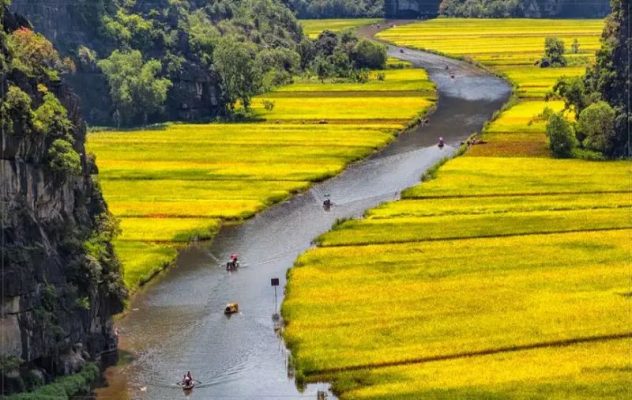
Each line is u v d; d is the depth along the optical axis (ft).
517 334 611.06
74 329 558.97
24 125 526.16
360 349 597.11
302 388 555.69
